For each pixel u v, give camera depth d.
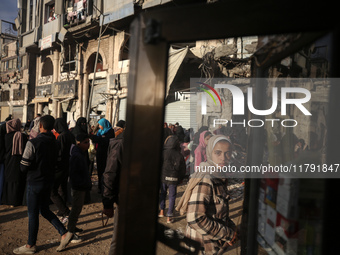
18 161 4.59
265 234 1.32
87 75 17.39
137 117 0.94
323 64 1.36
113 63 15.10
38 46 19.84
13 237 3.53
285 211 1.09
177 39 0.92
